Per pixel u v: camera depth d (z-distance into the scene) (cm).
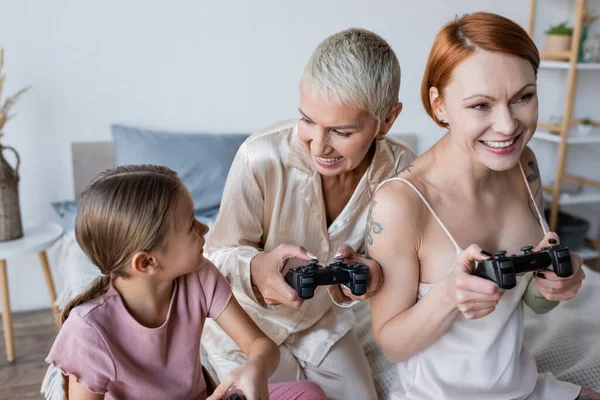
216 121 260
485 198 106
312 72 101
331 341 133
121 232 92
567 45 280
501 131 91
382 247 103
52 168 246
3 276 212
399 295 104
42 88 238
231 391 103
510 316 104
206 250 135
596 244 317
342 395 128
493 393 103
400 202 102
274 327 132
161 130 254
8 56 231
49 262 252
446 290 94
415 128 286
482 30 90
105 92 245
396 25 271
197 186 239
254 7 253
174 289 104
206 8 247
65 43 236
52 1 231
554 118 295
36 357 220
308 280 96
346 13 264
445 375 104
